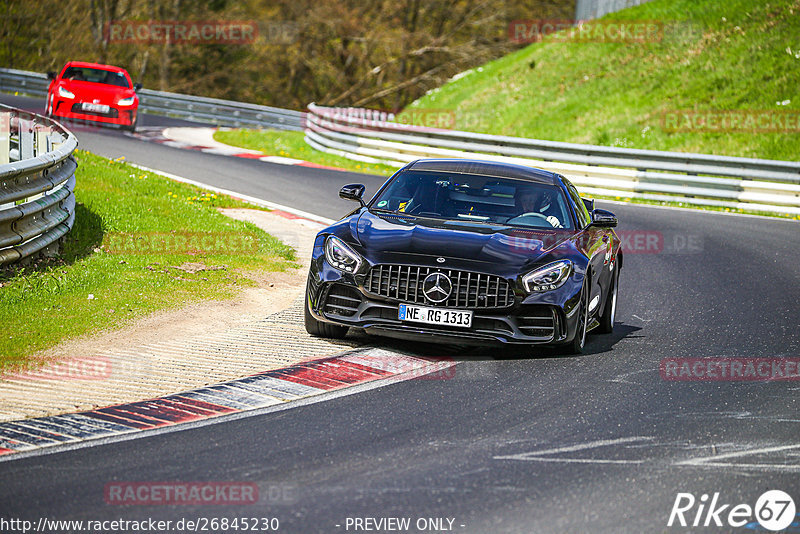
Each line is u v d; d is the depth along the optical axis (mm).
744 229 48688
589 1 117188
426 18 155500
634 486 14219
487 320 21125
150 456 14930
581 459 15344
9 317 22656
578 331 22250
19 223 26406
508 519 12766
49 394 18000
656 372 21359
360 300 21641
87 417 16797
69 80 73188
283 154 72875
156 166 56906
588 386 19906
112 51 155500
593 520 12852
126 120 72688
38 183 27844
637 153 60219
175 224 36031
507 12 150375
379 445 15711
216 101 99062
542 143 63094
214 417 17000
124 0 153625
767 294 31938
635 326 26828
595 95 92062
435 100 114000
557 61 103062
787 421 17891
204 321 24359
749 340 25047
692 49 91250
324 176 59594
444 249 21641
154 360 20625
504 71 109375
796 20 87250
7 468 14250
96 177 42750
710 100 82312
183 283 27953
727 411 18469
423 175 25359
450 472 14523
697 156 58688
